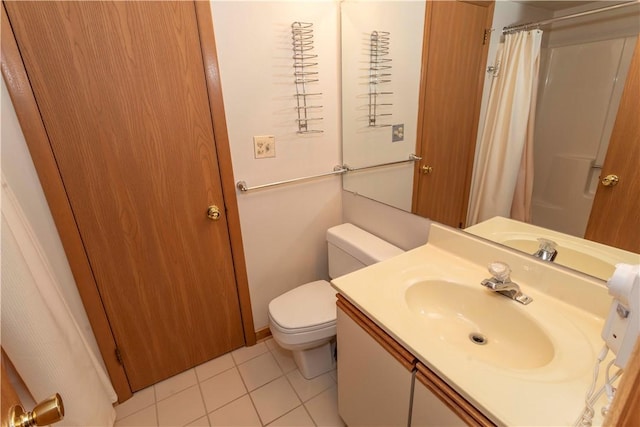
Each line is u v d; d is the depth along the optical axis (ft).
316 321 4.74
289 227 5.98
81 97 3.79
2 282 2.80
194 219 4.94
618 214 2.70
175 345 5.39
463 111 3.90
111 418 4.57
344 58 5.44
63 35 3.56
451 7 3.81
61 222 3.99
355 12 5.06
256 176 5.29
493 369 2.40
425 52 4.26
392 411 3.20
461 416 2.34
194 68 4.33
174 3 4.01
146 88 4.11
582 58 2.71
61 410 1.86
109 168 4.15
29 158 3.71
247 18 4.52
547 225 3.24
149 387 5.32
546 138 3.10
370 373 3.39
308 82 5.28
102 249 4.37
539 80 3.06
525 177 3.36
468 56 3.72
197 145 4.64
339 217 6.59
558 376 2.32
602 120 2.67
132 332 4.92
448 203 4.32
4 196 3.24
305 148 5.62
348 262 5.65
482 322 3.40
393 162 5.11
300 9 4.87
